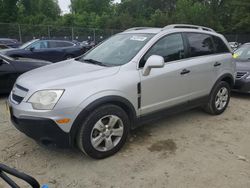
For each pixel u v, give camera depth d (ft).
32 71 13.74
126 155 12.47
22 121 10.96
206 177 10.92
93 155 11.73
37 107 10.79
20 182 10.40
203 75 16.08
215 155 12.67
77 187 10.22
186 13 160.25
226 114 18.51
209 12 159.43
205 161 12.12
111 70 12.42
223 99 18.25
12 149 12.85
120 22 153.07
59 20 160.97
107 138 12.02
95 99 11.25
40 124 10.68
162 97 13.98
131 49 13.88
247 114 18.66
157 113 13.99
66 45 45.24
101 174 11.02
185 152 12.90
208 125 16.34
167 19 157.07
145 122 13.65
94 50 15.98
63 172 11.12
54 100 10.71
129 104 12.48
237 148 13.44
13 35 84.17
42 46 42.70
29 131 11.01
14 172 6.07
